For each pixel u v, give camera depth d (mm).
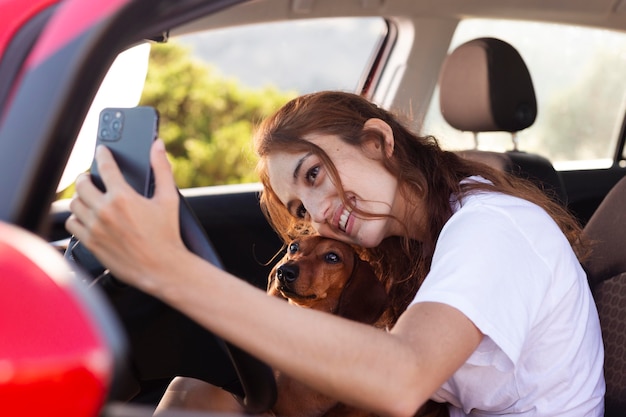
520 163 2475
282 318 1055
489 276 1220
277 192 1552
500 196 1426
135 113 1146
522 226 1338
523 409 1439
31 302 751
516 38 2838
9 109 928
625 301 1746
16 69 953
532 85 2479
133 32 978
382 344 1082
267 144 1511
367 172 1476
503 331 1195
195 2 1040
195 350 1671
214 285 1047
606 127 3102
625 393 1672
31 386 713
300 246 1919
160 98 5492
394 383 1068
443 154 1622
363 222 1478
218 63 5156
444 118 2545
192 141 5652
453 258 1239
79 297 755
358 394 1066
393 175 1492
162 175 1081
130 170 1120
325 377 1057
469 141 2771
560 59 2928
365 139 1481
